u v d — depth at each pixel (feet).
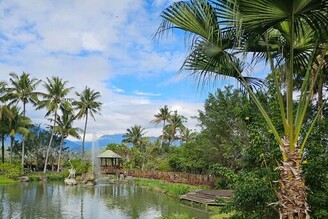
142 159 152.25
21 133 124.88
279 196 14.85
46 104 132.16
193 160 87.04
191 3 14.46
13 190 88.28
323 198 18.37
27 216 51.88
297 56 18.22
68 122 144.05
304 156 18.84
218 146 65.82
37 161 153.89
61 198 73.72
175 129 176.76
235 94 61.21
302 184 14.34
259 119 20.84
